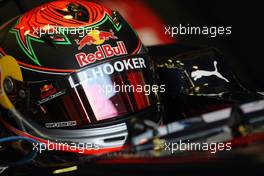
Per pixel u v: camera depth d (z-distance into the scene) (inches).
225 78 330.3
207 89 316.5
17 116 294.0
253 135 189.8
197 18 460.1
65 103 277.4
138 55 295.9
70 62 279.1
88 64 279.1
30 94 284.0
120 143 276.1
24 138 281.6
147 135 207.9
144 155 194.5
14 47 301.1
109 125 275.6
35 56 288.4
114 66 283.1
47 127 281.0
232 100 281.7
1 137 306.3
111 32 297.1
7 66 298.0
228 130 197.5
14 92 293.0
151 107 286.7
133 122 215.8
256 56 412.5
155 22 474.0
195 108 287.3
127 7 483.2
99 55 282.8
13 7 430.9
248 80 400.8
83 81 276.5
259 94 303.3
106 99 277.4
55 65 280.4
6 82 297.7
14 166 255.8
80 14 306.0
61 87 277.0
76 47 283.9
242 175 163.0
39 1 433.4
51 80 278.7
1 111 305.6
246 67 412.2
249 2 430.6
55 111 279.0
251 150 176.9
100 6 323.9
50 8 317.1
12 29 315.6
